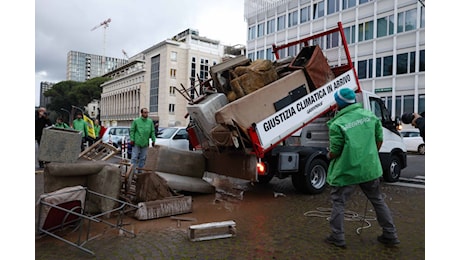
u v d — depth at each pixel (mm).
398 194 7719
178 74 63625
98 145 9016
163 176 6852
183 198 5961
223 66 7199
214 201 6945
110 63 183125
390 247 4312
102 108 91375
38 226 4508
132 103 73750
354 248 4281
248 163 6766
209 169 7875
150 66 67750
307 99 7227
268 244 4430
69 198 4758
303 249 4254
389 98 27891
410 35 26688
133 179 6695
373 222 5402
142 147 9211
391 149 9195
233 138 6281
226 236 4691
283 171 7137
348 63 8195
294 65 7578
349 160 4141
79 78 176750
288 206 6551
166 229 5051
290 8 35562
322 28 32438
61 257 3951
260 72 6773
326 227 5180
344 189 4316
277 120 6719
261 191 8102
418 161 15891
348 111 4312
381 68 28406
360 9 29625
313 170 7652
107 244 4395
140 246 4328
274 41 37344
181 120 63625
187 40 65000
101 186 5492
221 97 7027
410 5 26609
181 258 3953
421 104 26031
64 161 5270
